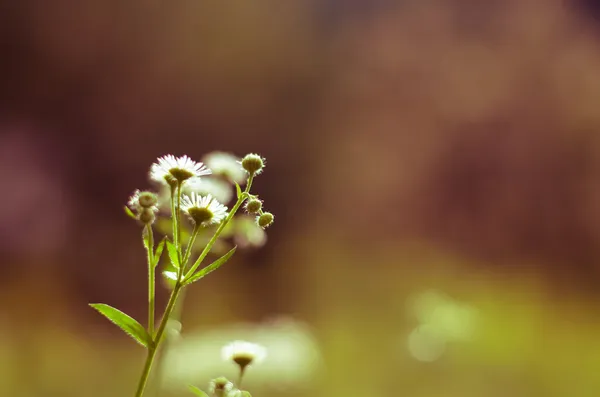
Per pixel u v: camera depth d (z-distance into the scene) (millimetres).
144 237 610
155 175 619
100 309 602
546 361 2459
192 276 610
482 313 2830
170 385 1214
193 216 616
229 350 677
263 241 710
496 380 2297
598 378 2363
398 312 3055
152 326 607
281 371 1719
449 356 2318
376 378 2277
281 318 3094
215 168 708
